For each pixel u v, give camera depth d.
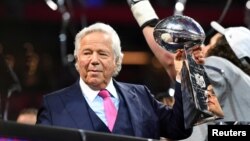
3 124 4.27
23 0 14.84
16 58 14.38
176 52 5.85
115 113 6.12
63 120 5.96
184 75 5.61
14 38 14.69
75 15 13.93
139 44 14.44
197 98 5.49
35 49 14.57
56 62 14.40
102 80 6.08
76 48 6.16
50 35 14.98
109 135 4.49
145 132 6.10
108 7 14.42
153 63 13.36
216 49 6.83
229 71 6.51
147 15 6.85
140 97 6.34
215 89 6.43
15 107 12.71
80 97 6.11
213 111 5.59
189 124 5.55
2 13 14.75
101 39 6.08
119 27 14.52
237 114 6.41
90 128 5.95
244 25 14.03
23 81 13.73
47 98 6.13
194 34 5.73
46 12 14.84
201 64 5.85
